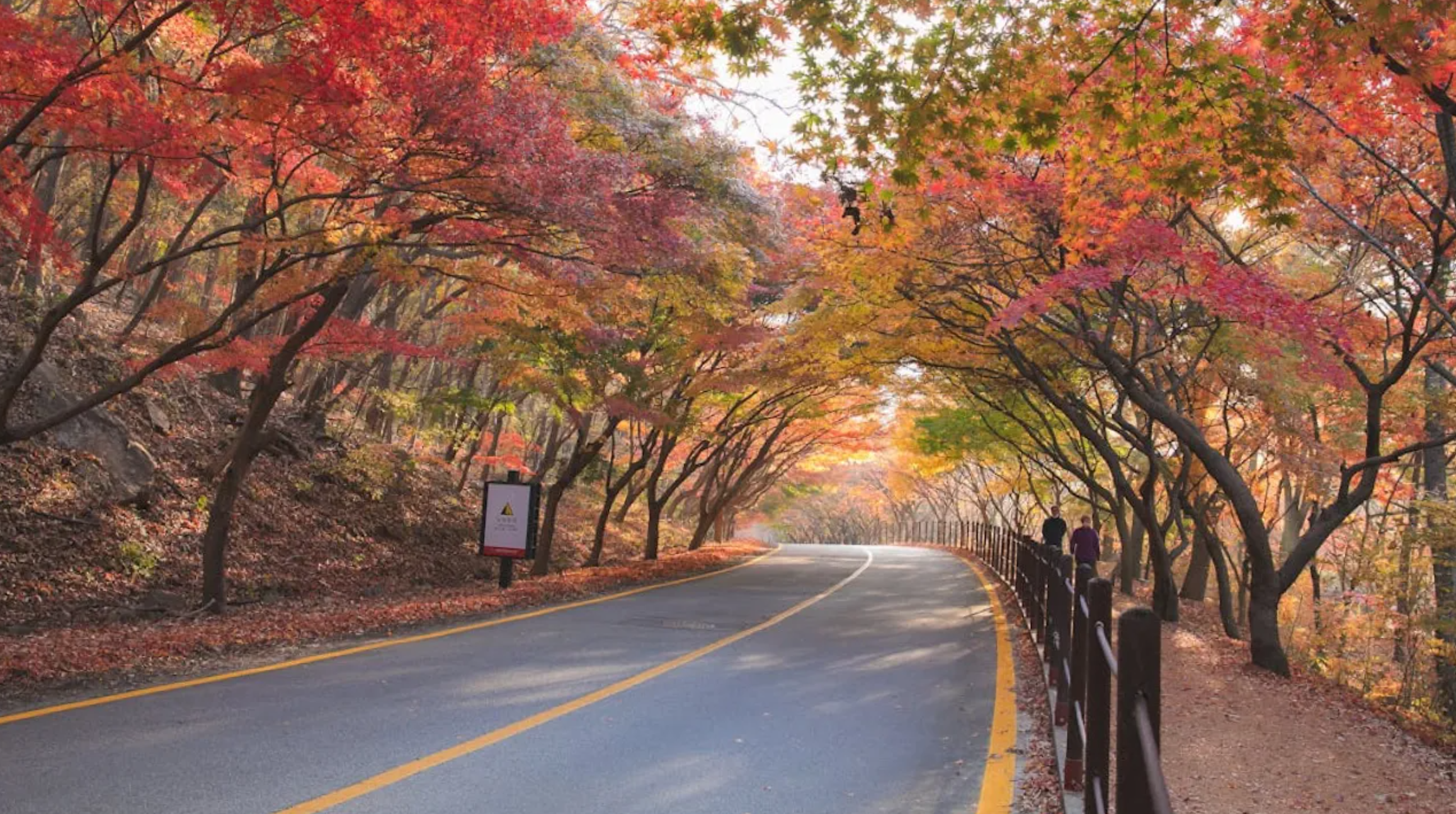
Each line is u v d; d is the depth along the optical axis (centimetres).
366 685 845
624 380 2083
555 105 1002
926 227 1262
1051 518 2055
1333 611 2145
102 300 2658
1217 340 1462
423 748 644
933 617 1548
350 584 1753
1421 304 1256
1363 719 936
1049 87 744
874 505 7106
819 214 1437
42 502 1428
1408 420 1678
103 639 976
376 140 922
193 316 1280
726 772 618
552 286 1298
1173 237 1064
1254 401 1866
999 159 1188
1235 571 2495
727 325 1880
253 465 2008
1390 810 602
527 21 891
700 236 1420
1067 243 1105
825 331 1656
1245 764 686
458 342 1741
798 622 1440
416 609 1334
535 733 699
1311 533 1227
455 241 1138
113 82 800
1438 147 1055
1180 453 2014
